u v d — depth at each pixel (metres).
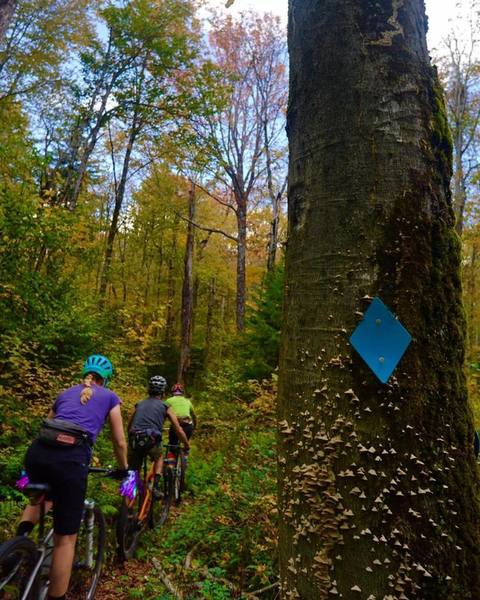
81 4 14.69
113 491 5.06
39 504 2.81
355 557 1.32
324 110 1.58
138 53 15.38
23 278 6.41
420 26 1.66
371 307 1.42
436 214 1.52
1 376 5.68
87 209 10.11
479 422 4.59
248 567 3.61
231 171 19.81
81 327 7.41
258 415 6.55
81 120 15.54
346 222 1.49
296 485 1.46
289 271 1.65
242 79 20.44
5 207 6.02
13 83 14.59
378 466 1.34
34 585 2.77
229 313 36.03
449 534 1.33
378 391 1.38
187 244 22.80
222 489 4.66
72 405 3.15
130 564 4.21
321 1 1.66
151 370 20.86
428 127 1.55
